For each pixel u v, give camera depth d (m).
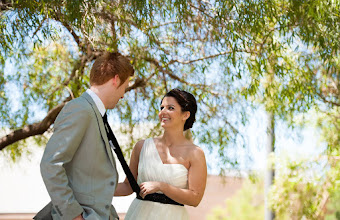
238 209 13.12
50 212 2.08
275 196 6.22
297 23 3.84
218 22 3.71
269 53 3.92
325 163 5.93
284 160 6.06
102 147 2.10
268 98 4.58
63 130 1.98
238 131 4.82
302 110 4.52
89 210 2.00
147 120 4.93
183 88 4.81
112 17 3.68
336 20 3.71
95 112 2.10
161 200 2.52
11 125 5.03
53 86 5.11
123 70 2.20
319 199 6.10
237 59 3.92
